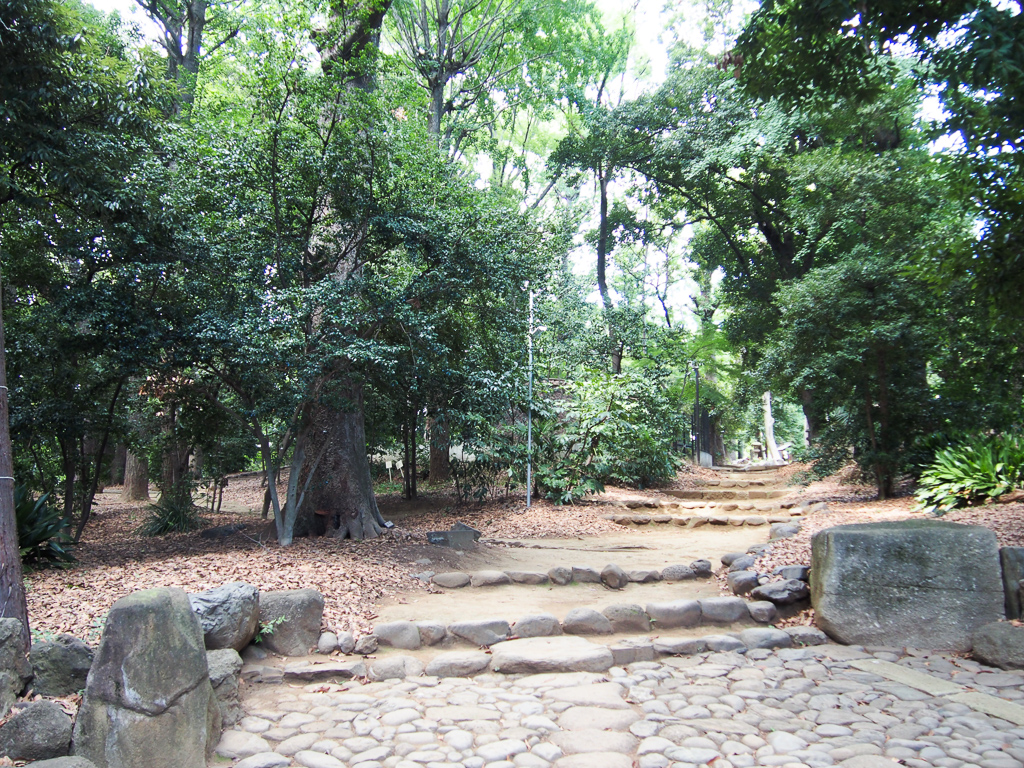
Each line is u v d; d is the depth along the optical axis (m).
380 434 13.39
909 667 4.77
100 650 3.29
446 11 17.19
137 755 3.15
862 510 10.20
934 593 5.19
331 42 7.84
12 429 8.50
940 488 9.40
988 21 4.89
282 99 7.48
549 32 18.62
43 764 2.99
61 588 5.94
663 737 3.69
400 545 8.31
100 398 9.64
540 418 12.87
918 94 12.02
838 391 11.64
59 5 7.12
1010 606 5.11
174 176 7.32
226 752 3.53
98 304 7.03
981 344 9.84
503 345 11.16
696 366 22.14
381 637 5.07
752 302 19.94
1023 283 6.50
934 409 11.04
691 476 17.27
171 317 7.46
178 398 9.23
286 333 7.38
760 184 18.00
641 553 8.71
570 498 12.16
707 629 5.64
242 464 13.21
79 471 9.82
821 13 5.83
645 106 17.69
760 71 6.74
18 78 6.73
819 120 12.63
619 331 19.64
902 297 10.36
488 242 8.67
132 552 8.64
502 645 5.05
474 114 18.97
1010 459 9.10
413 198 8.38
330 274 8.59
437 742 3.65
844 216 11.90
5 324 8.25
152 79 7.78
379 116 7.75
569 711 4.03
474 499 12.91
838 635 5.31
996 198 6.39
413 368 8.81
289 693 4.32
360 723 3.87
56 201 8.11
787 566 6.42
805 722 3.86
